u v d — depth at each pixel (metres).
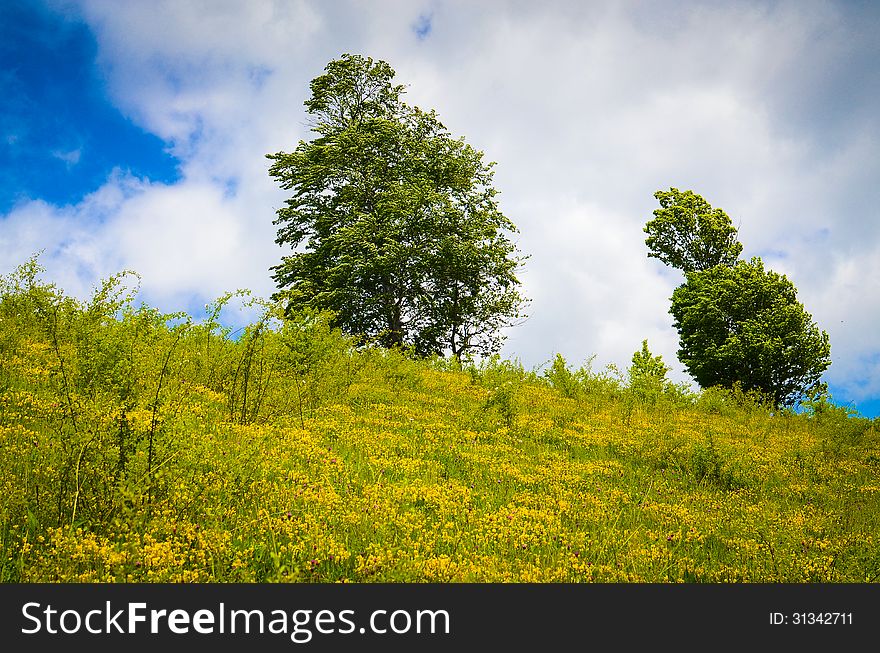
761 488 8.67
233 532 4.81
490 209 28.42
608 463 8.85
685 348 31.23
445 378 14.36
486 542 5.25
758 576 5.22
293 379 9.73
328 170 26.70
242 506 5.34
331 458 6.95
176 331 7.58
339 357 11.74
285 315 9.55
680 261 33.72
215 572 4.25
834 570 5.26
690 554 5.75
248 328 8.47
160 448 4.86
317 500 5.43
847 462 11.21
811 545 5.84
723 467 9.11
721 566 5.32
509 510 6.08
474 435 9.28
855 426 12.97
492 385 12.18
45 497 4.76
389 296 25.92
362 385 11.76
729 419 16.06
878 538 6.14
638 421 12.82
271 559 4.52
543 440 10.21
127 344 5.39
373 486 6.10
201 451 5.29
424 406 11.73
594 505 6.69
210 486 5.20
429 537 5.20
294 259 26.52
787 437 13.73
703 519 6.55
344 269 24.20
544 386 16.25
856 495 8.69
